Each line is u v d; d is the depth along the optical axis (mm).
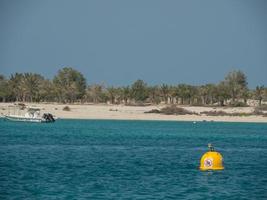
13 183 79000
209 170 97125
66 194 70312
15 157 118125
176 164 107125
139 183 80188
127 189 74562
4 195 69438
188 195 70750
